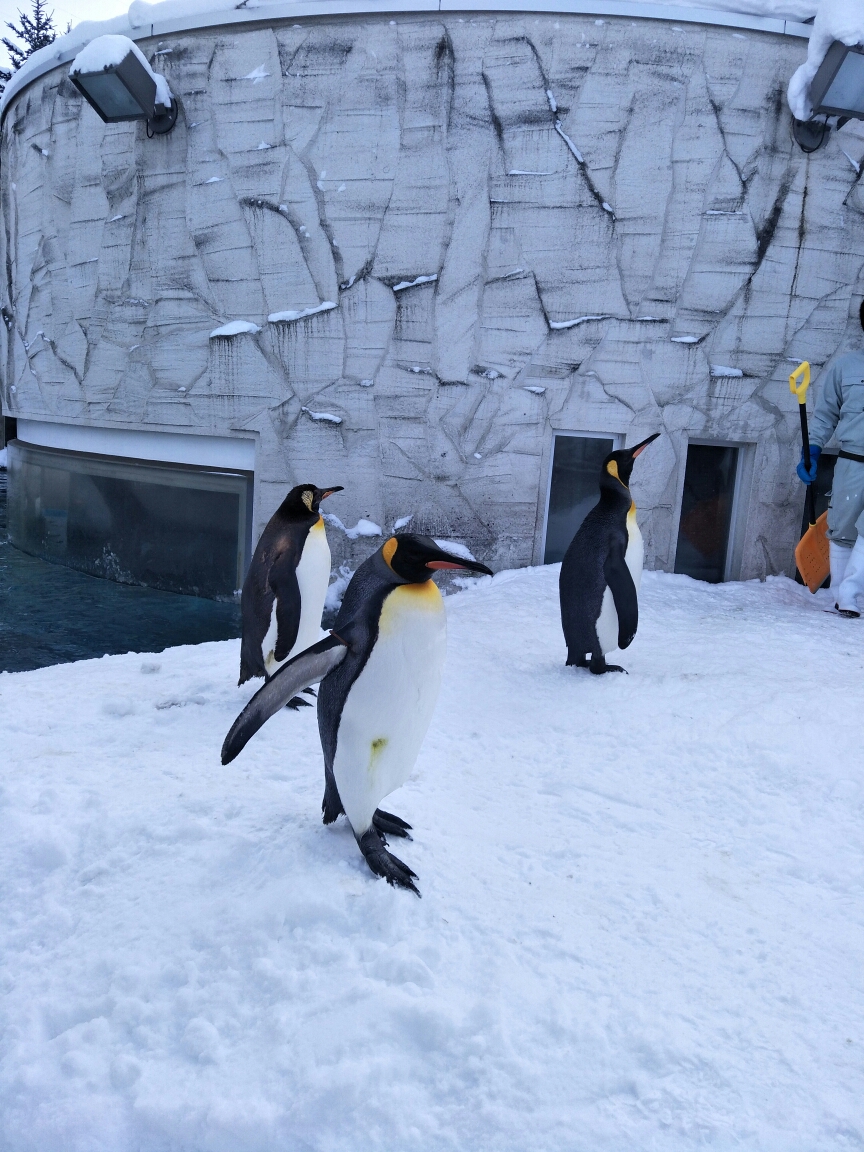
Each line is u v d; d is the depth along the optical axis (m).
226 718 3.75
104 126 7.12
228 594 7.17
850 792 3.18
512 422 6.53
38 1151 1.67
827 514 6.23
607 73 6.09
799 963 2.17
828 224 6.52
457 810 2.94
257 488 6.88
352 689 2.16
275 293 6.59
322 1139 1.62
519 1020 1.87
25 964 2.11
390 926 2.12
